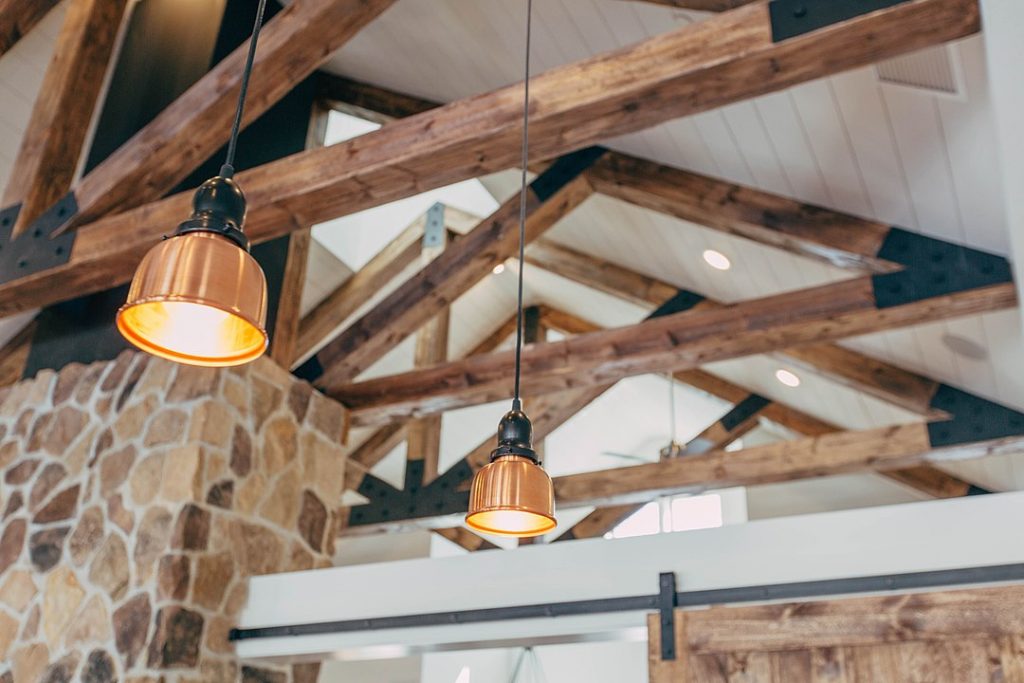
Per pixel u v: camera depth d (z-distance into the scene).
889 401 5.68
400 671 8.57
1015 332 4.57
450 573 3.77
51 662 4.11
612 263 6.95
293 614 4.07
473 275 5.21
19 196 4.10
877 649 2.82
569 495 6.33
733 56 2.56
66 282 3.94
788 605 2.98
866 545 3.10
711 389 8.27
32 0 4.37
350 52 5.61
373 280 7.27
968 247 4.20
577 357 5.04
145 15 5.33
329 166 3.27
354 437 8.16
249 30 5.45
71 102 4.26
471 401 5.30
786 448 5.77
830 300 4.45
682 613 3.14
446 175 3.18
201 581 4.06
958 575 2.93
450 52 5.01
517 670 9.80
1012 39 1.92
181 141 3.75
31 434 4.81
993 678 2.65
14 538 4.55
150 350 1.90
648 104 2.75
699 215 4.84
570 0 4.02
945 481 7.54
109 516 4.30
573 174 5.20
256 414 4.62
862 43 2.47
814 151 4.13
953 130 3.52
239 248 1.87
